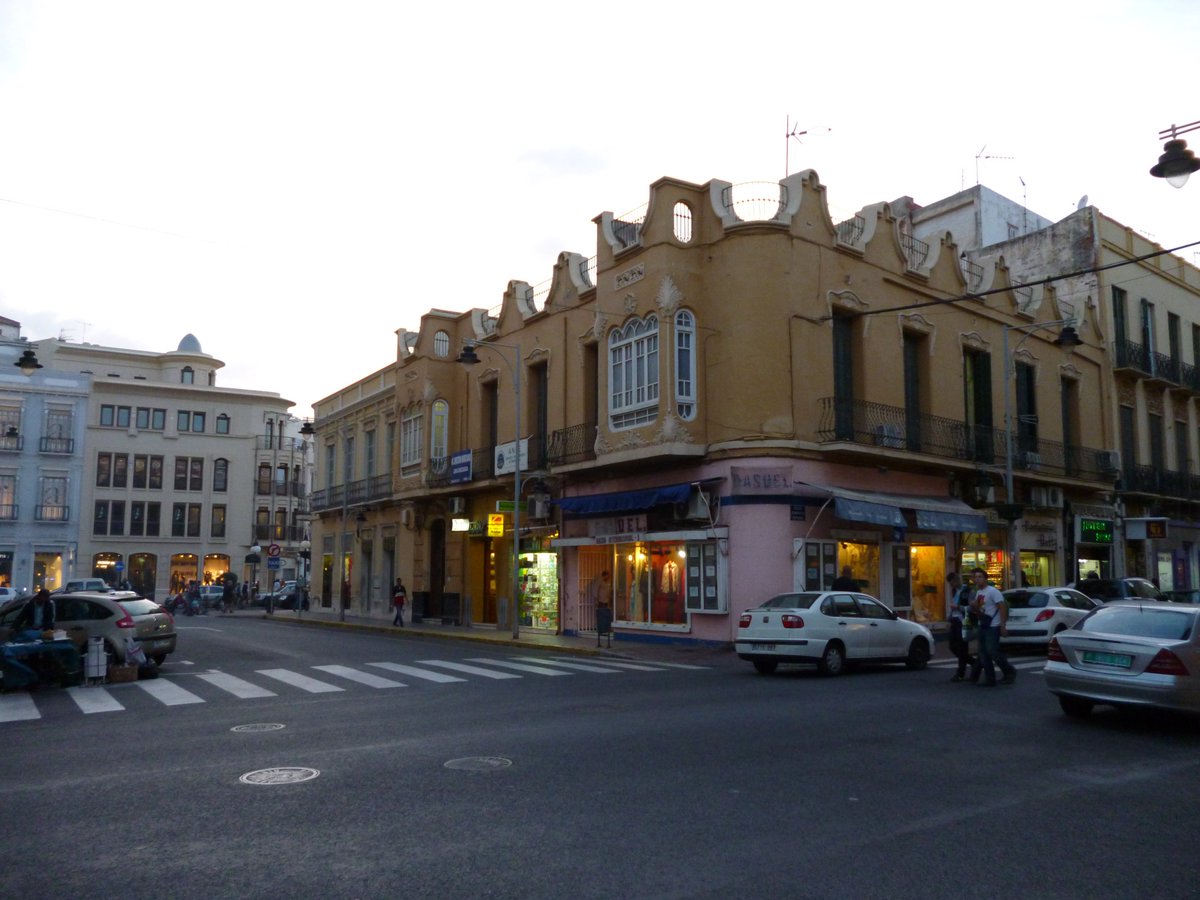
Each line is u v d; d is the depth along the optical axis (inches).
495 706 479.2
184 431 2436.0
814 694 530.9
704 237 908.6
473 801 281.6
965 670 643.5
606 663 741.9
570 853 231.9
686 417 871.7
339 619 1398.9
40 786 302.0
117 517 2311.8
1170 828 256.8
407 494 1315.2
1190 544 1427.2
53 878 215.8
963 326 1056.2
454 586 1253.1
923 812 271.0
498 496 1175.6
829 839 244.1
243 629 1213.1
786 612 636.1
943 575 991.6
